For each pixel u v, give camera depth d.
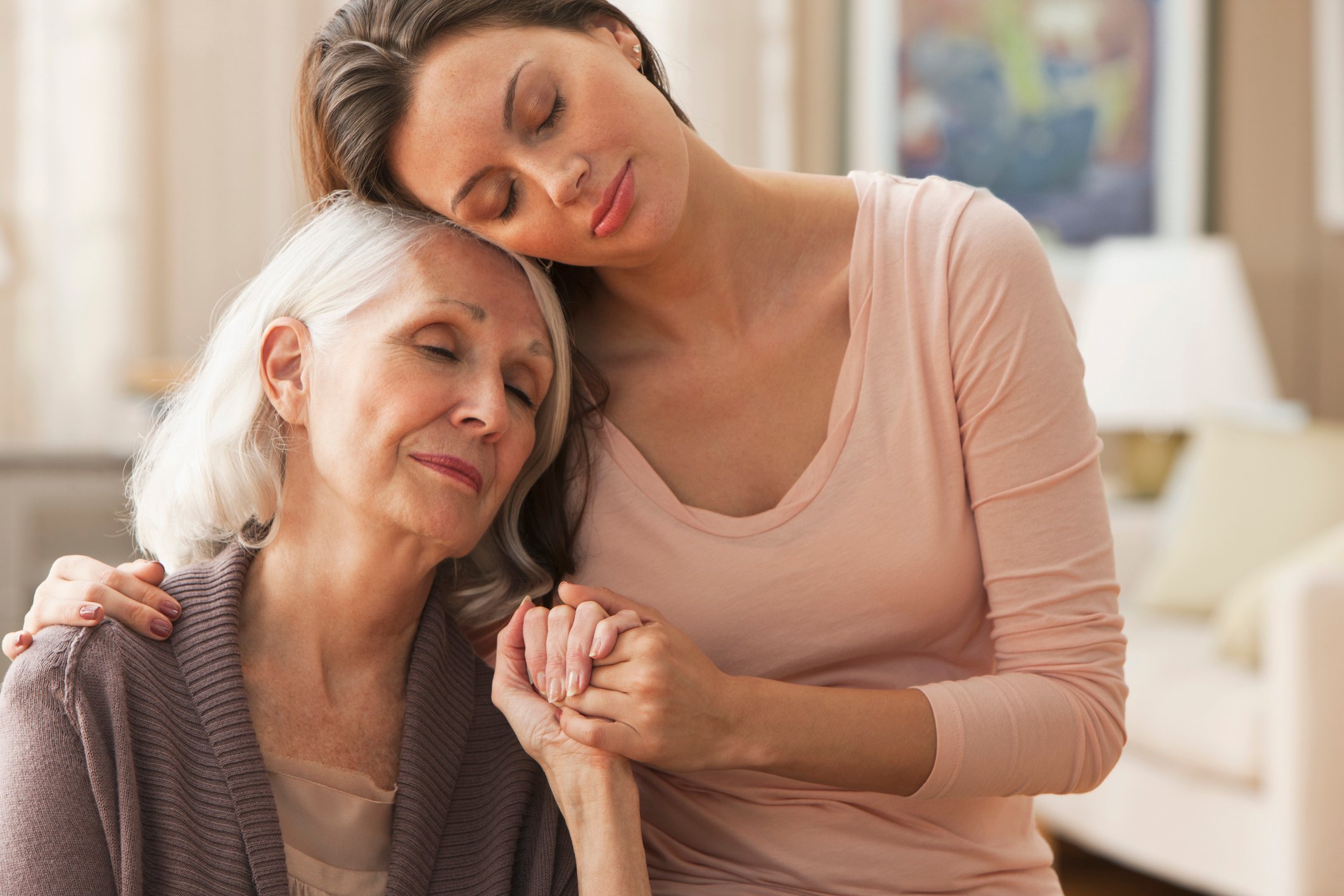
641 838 1.24
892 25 4.22
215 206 3.75
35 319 3.67
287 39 3.75
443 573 1.42
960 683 1.28
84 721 1.08
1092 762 1.30
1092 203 4.33
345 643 1.24
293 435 1.24
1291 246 4.41
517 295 1.25
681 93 3.97
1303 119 4.39
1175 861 2.79
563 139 1.16
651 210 1.18
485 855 1.27
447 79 1.16
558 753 1.22
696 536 1.35
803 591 1.34
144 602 1.18
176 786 1.12
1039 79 4.30
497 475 1.24
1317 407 4.41
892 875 1.34
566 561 1.40
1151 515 3.65
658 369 1.38
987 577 1.35
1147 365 3.92
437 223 1.24
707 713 1.18
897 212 1.36
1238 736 2.58
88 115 3.66
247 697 1.20
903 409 1.32
